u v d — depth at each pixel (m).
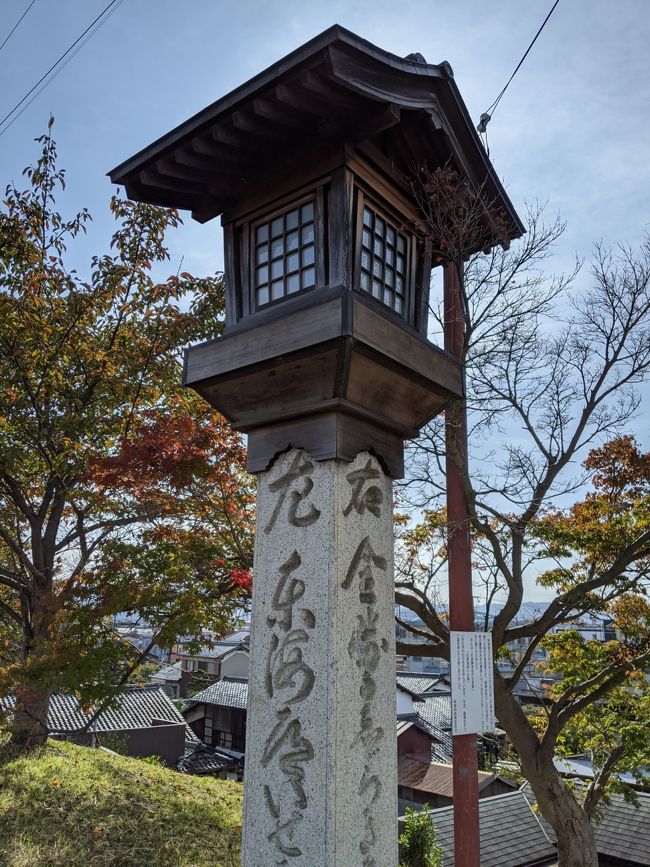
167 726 24.98
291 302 4.43
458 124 5.07
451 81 4.67
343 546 4.08
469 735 5.85
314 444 4.22
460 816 5.67
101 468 7.36
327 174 4.40
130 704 26.20
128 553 7.18
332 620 3.87
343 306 3.93
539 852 12.72
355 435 4.30
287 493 4.35
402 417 4.71
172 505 7.50
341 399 4.11
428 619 8.21
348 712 3.83
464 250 6.27
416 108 4.50
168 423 7.50
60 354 9.34
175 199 5.18
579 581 8.72
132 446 7.21
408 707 32.28
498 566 7.85
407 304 4.96
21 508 9.82
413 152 5.02
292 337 4.14
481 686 6.04
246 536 8.55
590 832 8.50
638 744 9.36
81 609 6.82
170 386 10.03
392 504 4.65
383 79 4.18
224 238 5.04
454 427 7.04
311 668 3.88
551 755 8.45
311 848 3.60
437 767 23.12
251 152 4.66
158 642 6.77
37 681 6.60
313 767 3.71
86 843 6.24
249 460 4.59
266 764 3.94
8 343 8.98
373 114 4.21
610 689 8.55
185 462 6.97
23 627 9.45
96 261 9.98
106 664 6.89
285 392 4.34
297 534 4.20
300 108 4.18
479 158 5.53
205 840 6.91
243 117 4.27
